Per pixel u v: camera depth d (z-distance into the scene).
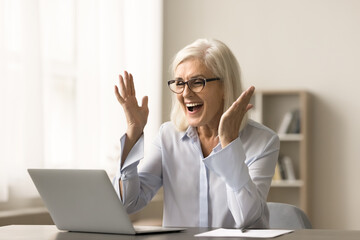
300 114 5.65
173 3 6.25
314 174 5.78
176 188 2.21
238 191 1.85
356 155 5.66
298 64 5.86
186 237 1.61
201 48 2.16
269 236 1.59
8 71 3.96
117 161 4.85
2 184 3.86
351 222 5.65
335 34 5.76
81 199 1.73
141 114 2.10
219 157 1.83
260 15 6.00
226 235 1.64
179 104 2.27
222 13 6.12
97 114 4.74
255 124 2.18
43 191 1.80
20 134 4.06
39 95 4.11
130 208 2.11
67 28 4.56
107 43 4.97
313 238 1.55
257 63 6.00
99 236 1.69
